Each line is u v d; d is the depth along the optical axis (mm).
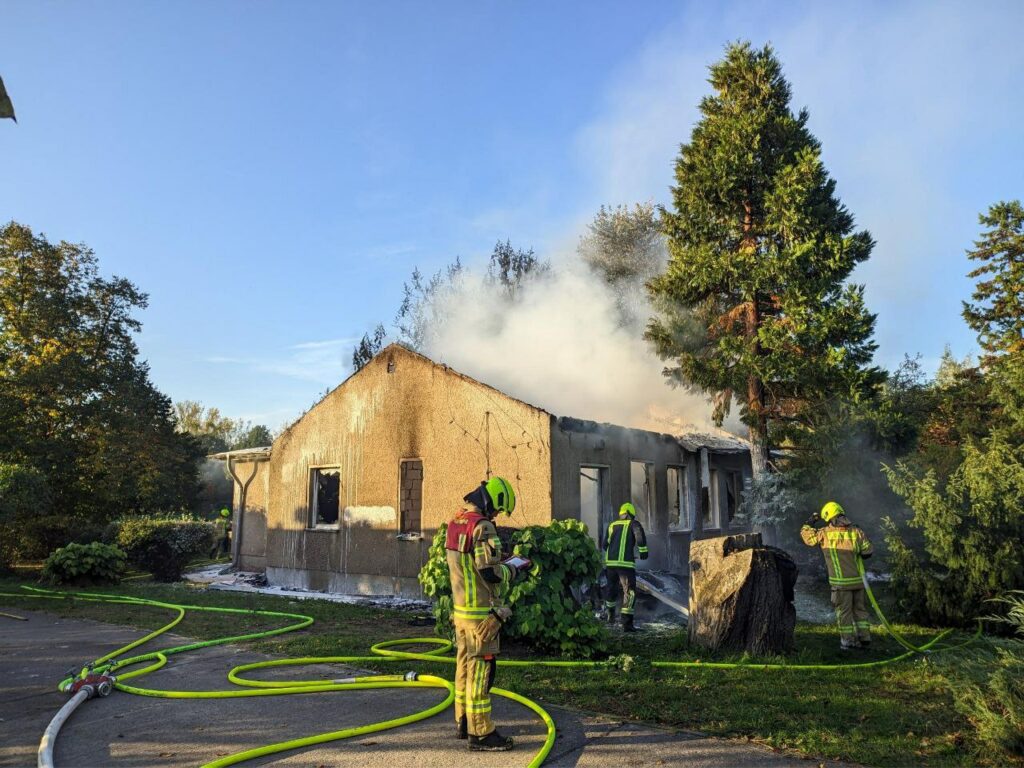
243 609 10164
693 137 16281
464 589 4375
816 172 14594
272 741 4402
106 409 23828
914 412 19500
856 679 5969
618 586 9195
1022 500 8508
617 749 4207
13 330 23266
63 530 20406
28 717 4914
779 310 15336
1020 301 25406
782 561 7188
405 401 12453
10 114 2398
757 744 4316
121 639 7859
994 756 4113
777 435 14250
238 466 16859
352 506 12930
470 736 4191
